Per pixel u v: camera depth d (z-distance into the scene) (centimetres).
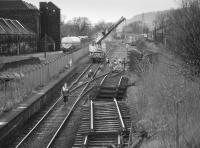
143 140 1873
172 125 1758
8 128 2202
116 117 2428
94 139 2014
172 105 2088
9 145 2098
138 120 2322
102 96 3731
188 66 2512
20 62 5309
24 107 2669
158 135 1822
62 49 9294
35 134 2262
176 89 2225
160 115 2177
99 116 2498
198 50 2336
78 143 1986
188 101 1975
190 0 2541
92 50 6681
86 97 3503
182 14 2597
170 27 3809
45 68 4219
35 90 3516
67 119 2622
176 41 2870
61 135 2230
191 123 1719
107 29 6919
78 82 4497
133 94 3250
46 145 2025
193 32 2345
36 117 2784
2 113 2469
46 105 3253
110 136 2045
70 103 3216
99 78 4734
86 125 2289
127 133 2069
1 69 4459
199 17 2364
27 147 2003
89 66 6075
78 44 10000
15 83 3444
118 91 3719
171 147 1509
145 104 2620
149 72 3466
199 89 2131
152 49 6181
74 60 6669
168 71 2980
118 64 5406
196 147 1480
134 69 4672
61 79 4391
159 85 2788
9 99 2892
